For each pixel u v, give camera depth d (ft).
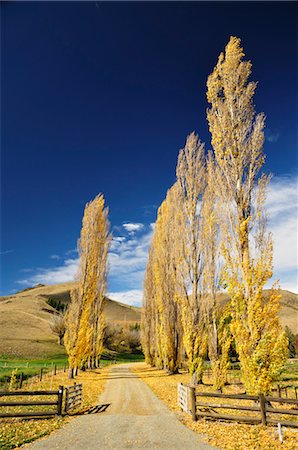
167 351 111.75
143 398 63.52
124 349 321.11
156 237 131.54
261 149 55.62
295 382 98.73
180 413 48.26
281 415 47.96
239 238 50.70
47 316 307.58
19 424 38.58
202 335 73.92
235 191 54.08
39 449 29.30
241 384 86.94
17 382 80.48
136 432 36.35
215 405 41.65
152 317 162.30
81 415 45.93
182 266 79.46
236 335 47.21
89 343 129.49
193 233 80.38
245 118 57.93
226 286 49.93
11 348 193.36
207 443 31.91
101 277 162.50
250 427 38.09
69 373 94.63
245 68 60.13
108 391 73.41
